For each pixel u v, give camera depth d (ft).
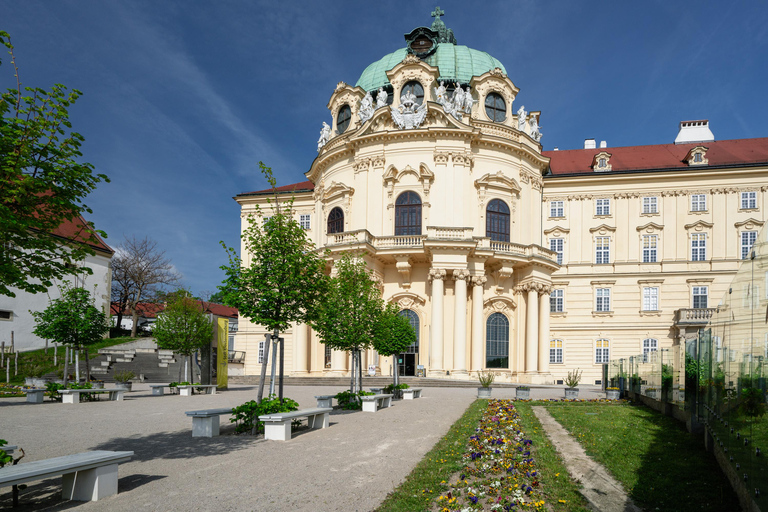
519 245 151.12
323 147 171.12
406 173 151.12
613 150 196.75
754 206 167.63
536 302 151.33
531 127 169.89
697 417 52.49
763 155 176.45
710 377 43.96
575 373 122.01
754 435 26.37
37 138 31.89
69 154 33.40
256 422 52.49
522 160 159.84
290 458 40.32
